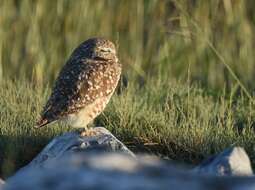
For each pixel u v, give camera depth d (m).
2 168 9.78
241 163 7.70
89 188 4.69
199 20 17.50
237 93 15.35
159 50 17.45
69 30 17.77
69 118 10.15
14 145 10.45
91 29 17.91
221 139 10.72
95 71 10.37
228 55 17.41
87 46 10.60
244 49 17.53
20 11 17.69
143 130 11.21
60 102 10.15
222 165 7.54
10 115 11.63
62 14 17.81
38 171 5.02
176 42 17.22
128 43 17.77
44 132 10.98
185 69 16.98
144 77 16.08
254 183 4.90
